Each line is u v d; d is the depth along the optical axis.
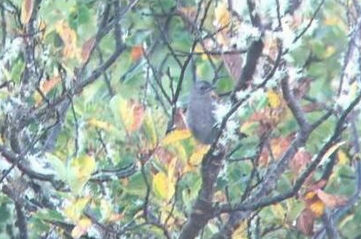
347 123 6.04
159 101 7.24
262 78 5.57
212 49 6.50
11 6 7.34
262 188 5.93
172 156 5.90
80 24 7.56
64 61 6.95
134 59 7.73
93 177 6.28
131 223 6.25
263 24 5.47
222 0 6.53
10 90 6.52
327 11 8.90
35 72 6.73
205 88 6.25
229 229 6.07
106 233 6.02
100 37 7.42
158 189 5.82
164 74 8.22
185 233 5.74
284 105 6.22
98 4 8.16
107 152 6.63
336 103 5.80
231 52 5.82
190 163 5.80
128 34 8.05
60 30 6.99
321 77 8.64
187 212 6.06
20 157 6.20
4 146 6.21
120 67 7.73
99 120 6.54
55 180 6.28
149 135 5.78
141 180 6.29
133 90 7.75
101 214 6.14
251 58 5.54
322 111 7.35
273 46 5.48
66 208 5.83
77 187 5.82
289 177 6.45
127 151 6.64
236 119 5.89
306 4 5.70
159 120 6.06
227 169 6.60
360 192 7.15
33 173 6.27
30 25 6.95
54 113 6.82
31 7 6.70
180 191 6.34
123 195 6.47
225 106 5.69
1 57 6.84
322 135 7.01
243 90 5.60
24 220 6.66
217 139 5.64
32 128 6.75
